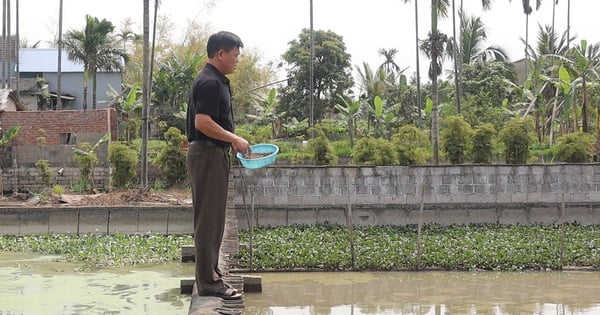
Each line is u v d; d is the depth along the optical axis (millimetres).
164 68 33969
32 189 23453
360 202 18906
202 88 5570
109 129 24359
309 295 10875
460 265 13461
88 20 33250
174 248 15883
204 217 5855
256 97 39125
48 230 18406
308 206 18906
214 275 6168
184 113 32469
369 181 18938
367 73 38094
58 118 24391
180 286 10789
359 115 33469
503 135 21547
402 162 20859
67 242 16859
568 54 31188
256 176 18844
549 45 35469
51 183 23578
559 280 12172
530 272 13078
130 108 31047
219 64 5734
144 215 18531
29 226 18422
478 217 18891
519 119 21969
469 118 30812
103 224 18484
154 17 27281
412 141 21297
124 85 38031
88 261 14562
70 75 38500
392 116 31125
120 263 14227
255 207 18812
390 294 10953
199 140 5738
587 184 18906
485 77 36594
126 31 43406
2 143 22578
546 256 13812
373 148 21031
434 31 22672
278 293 11039
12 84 35281
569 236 16344
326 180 18938
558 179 18922
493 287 11523
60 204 19984
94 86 33875
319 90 38969
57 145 23953
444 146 21719
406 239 16078
